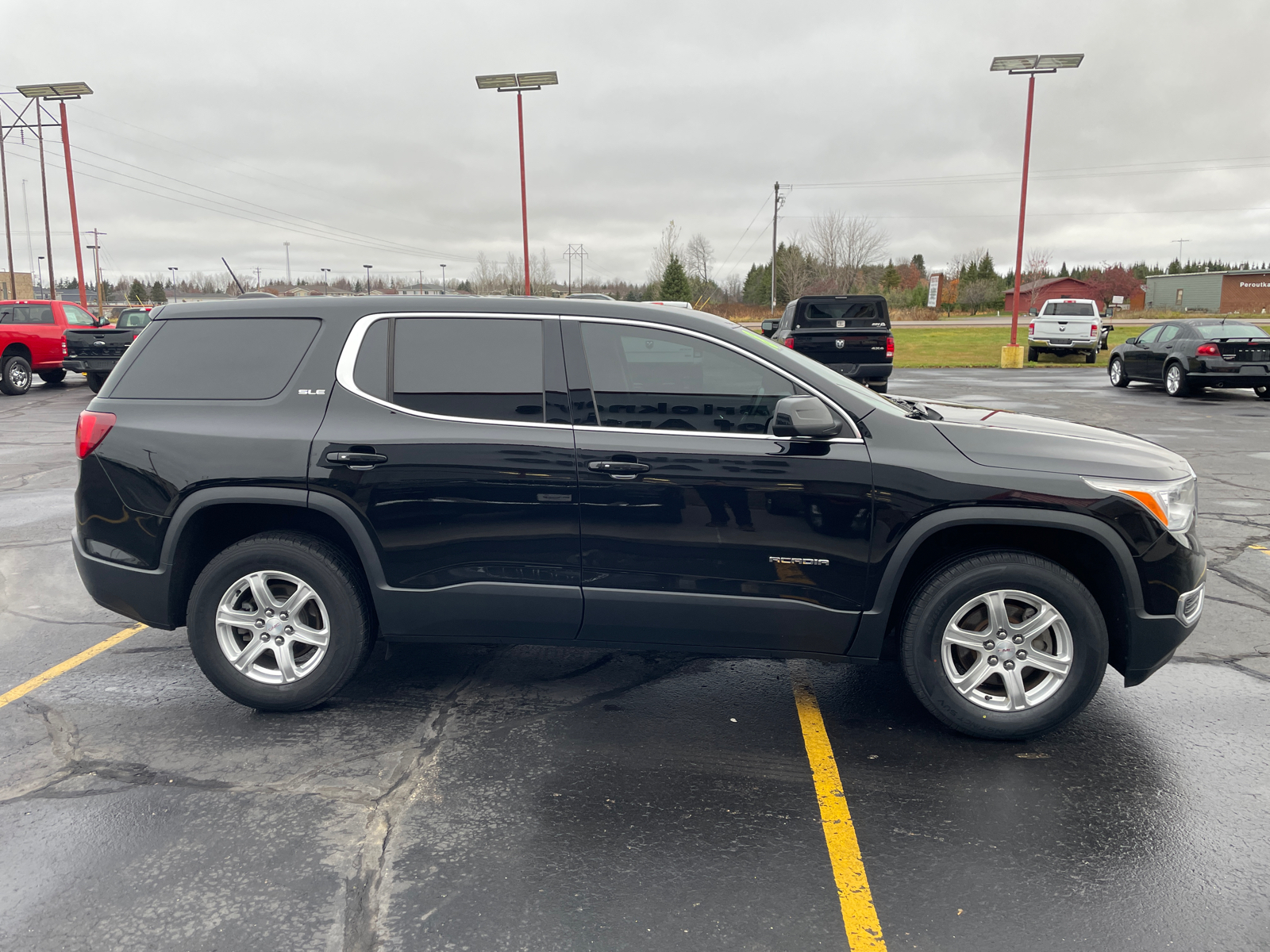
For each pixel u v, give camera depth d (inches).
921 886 104.2
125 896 101.7
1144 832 115.6
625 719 149.2
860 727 146.7
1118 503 132.0
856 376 603.8
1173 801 123.3
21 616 201.0
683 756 136.2
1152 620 134.4
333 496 141.2
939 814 120.0
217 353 149.0
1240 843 113.1
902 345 1380.4
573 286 3489.2
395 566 142.3
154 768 131.6
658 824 117.3
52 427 525.3
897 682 165.5
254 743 139.3
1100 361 1100.5
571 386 140.0
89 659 174.9
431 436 139.8
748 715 151.1
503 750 137.9
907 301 3058.6
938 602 136.8
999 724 138.7
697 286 2600.9
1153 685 162.4
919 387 752.3
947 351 1245.1
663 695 159.0
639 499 137.4
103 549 148.4
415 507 140.4
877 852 111.1
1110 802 123.0
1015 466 134.1
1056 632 137.3
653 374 139.5
